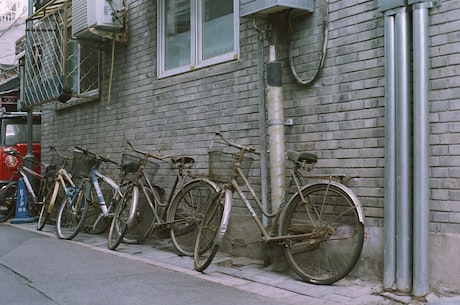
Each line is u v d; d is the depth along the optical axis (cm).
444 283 401
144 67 745
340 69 482
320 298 421
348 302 408
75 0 784
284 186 518
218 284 470
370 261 452
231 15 614
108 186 751
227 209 517
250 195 570
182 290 450
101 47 814
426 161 408
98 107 850
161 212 645
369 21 459
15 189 972
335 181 461
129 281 482
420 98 409
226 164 535
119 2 765
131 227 654
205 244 559
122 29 771
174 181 683
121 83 793
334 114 487
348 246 468
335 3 488
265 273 506
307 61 513
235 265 544
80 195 752
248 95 577
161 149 707
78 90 898
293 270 479
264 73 554
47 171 900
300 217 499
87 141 880
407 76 420
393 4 425
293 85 527
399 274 417
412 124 420
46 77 887
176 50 698
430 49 414
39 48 923
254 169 567
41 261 576
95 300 421
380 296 418
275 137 518
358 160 464
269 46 545
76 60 904
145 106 740
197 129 648
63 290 453
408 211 416
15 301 421
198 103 646
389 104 429
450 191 400
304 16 516
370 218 453
